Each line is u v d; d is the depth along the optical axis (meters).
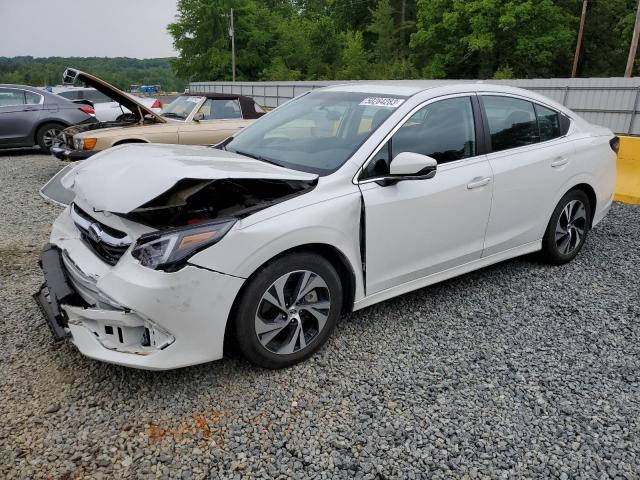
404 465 2.33
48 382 2.85
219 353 2.72
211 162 2.90
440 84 3.81
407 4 57.44
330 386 2.86
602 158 4.64
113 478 2.23
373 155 3.20
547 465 2.35
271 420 2.59
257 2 67.31
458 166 3.57
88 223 2.95
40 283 4.14
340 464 2.33
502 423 2.61
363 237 3.11
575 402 2.78
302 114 3.87
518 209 4.01
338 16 64.06
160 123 8.09
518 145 4.02
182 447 2.41
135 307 2.46
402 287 3.47
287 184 2.95
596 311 3.80
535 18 42.41
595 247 5.17
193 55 63.03
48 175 8.91
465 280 4.32
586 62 52.38
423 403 2.74
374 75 49.41
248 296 2.72
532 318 3.68
